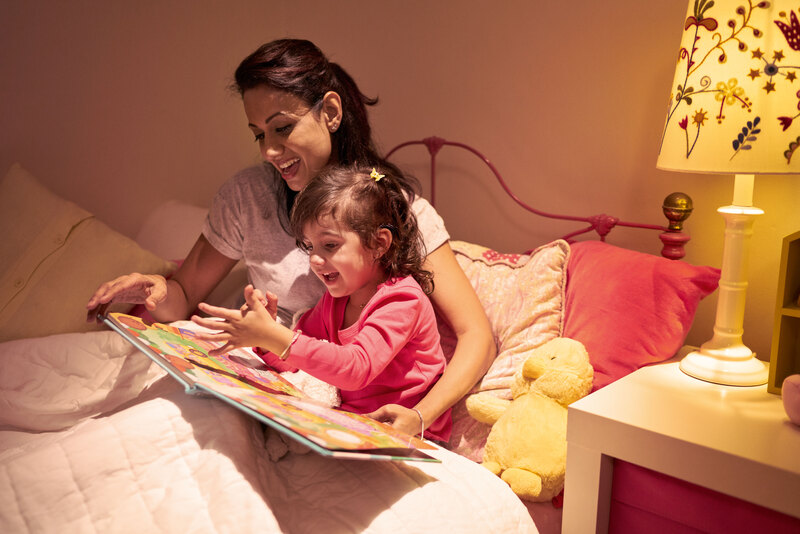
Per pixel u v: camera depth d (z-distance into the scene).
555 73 1.71
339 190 1.18
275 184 1.53
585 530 1.11
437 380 1.30
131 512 0.86
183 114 2.25
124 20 2.15
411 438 1.03
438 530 0.91
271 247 1.51
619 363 1.29
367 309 1.22
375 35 2.07
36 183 1.83
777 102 1.06
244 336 1.04
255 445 1.01
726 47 1.09
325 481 0.98
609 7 1.59
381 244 1.22
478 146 1.90
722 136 1.10
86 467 0.89
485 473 1.09
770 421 1.05
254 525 0.82
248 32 2.29
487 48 1.83
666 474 1.02
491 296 1.48
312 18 2.22
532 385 1.24
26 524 0.85
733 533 0.97
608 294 1.34
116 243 1.68
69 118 2.20
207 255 1.60
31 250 1.67
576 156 1.71
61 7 2.15
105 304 1.28
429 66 1.96
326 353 1.08
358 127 1.44
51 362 1.33
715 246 1.52
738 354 1.23
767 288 1.44
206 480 0.88
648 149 1.58
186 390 0.89
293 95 1.31
